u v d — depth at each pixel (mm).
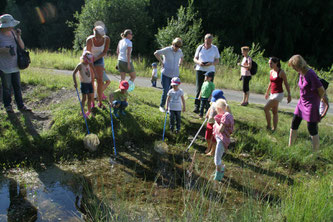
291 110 9820
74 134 5898
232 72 16344
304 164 6035
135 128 6512
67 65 14758
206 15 30938
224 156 6117
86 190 4562
